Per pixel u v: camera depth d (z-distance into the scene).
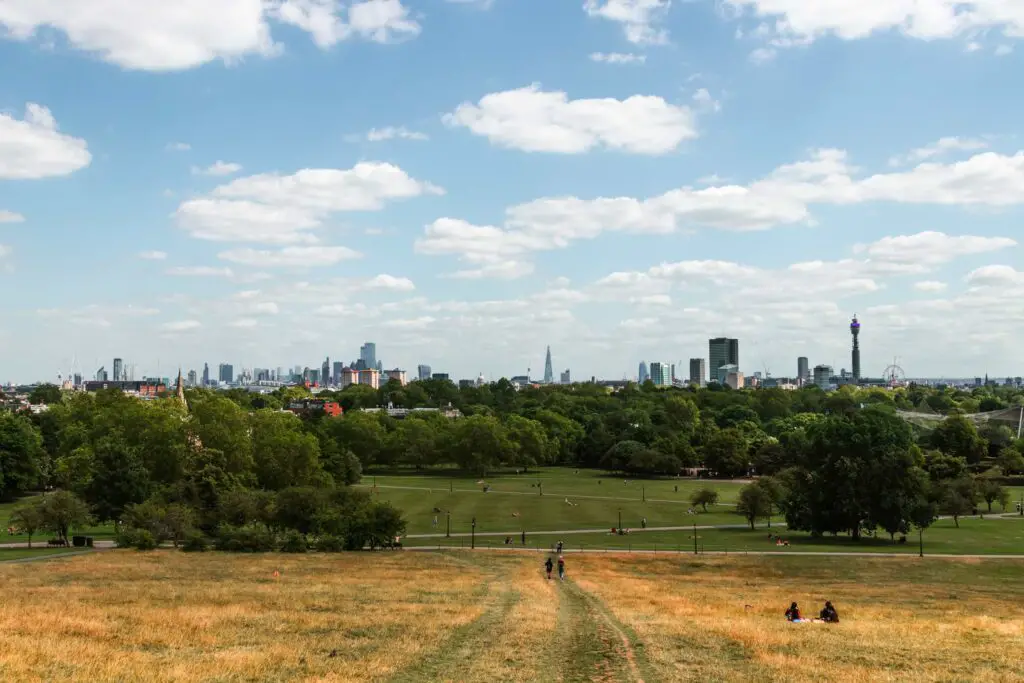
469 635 39.84
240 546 99.75
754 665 33.75
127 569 76.00
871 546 112.25
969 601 69.12
